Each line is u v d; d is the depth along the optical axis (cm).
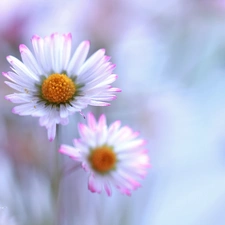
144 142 19
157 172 24
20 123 22
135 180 19
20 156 22
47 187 21
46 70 18
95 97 18
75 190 22
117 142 19
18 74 18
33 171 22
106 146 19
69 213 21
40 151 22
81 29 24
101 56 18
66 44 18
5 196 21
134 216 23
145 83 24
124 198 22
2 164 22
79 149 18
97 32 24
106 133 19
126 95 24
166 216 24
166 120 24
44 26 24
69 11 24
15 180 21
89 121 19
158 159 24
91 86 18
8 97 18
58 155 19
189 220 24
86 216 22
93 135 19
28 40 23
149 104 24
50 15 24
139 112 24
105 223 22
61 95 18
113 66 18
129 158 19
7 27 23
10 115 22
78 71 18
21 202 21
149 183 23
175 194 24
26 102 18
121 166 19
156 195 23
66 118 17
